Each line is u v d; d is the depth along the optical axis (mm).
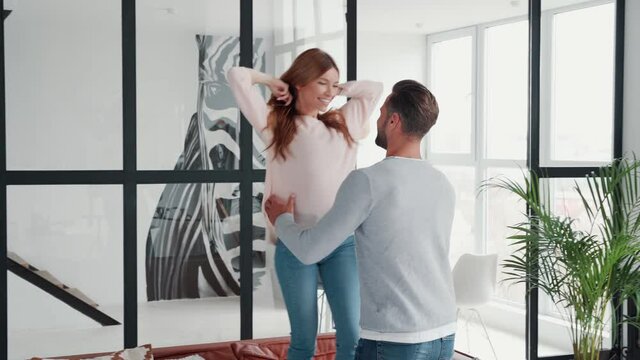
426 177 2143
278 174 3309
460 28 4285
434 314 2090
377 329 2072
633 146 4676
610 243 4094
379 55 4086
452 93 4309
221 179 3781
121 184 3621
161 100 3670
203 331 3783
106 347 3631
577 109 4664
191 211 3744
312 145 3291
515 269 4355
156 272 3697
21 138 3475
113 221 3617
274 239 3885
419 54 4188
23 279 3506
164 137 3684
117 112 3602
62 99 3523
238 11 3779
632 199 4332
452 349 2164
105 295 3623
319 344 3395
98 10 3555
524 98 4523
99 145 3584
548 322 4625
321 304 3883
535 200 4234
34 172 3496
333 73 3375
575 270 4105
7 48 3436
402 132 2178
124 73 3600
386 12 4082
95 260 3604
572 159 4668
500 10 4402
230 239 3812
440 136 4316
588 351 4355
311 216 3254
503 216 4500
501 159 4480
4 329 3484
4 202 3465
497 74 4430
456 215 4387
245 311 3840
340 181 3344
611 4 4688
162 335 3717
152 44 3641
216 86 3760
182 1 3680
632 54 4660
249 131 3816
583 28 4645
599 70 4703
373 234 2082
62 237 3553
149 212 3674
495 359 4520
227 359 3287
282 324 3914
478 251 4445
